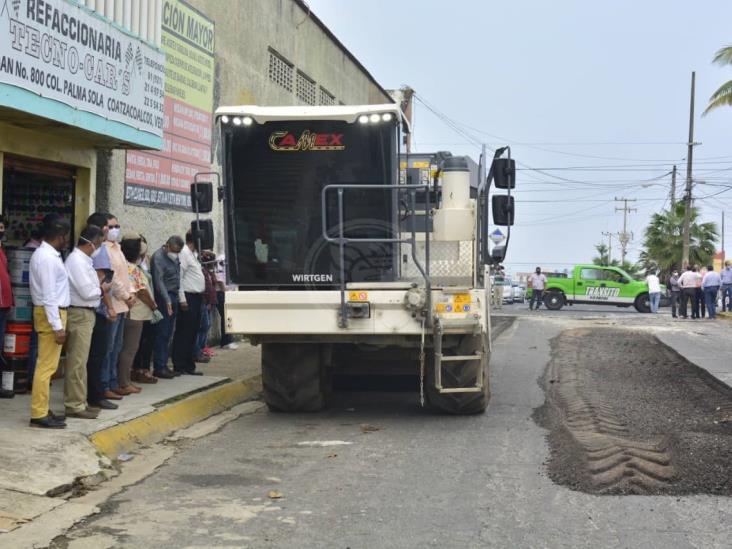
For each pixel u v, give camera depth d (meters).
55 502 6.32
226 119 9.73
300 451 8.31
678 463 7.39
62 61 8.95
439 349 9.37
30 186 11.57
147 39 12.06
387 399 11.65
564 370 14.30
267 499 6.59
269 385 10.30
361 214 9.65
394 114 9.56
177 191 14.73
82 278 8.30
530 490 6.80
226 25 16.70
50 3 8.68
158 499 6.59
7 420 8.16
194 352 12.30
